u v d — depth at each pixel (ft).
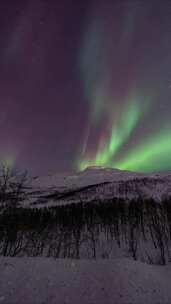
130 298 20.30
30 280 23.53
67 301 19.58
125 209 220.43
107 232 169.58
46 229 154.92
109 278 24.76
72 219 192.85
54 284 23.00
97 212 219.20
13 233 59.31
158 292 22.09
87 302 19.44
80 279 24.62
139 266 29.60
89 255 130.62
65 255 119.44
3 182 55.98
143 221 182.80
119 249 139.23
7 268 26.20
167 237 143.64
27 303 18.94
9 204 56.85
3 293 20.31
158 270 29.99
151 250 129.59
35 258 31.63
